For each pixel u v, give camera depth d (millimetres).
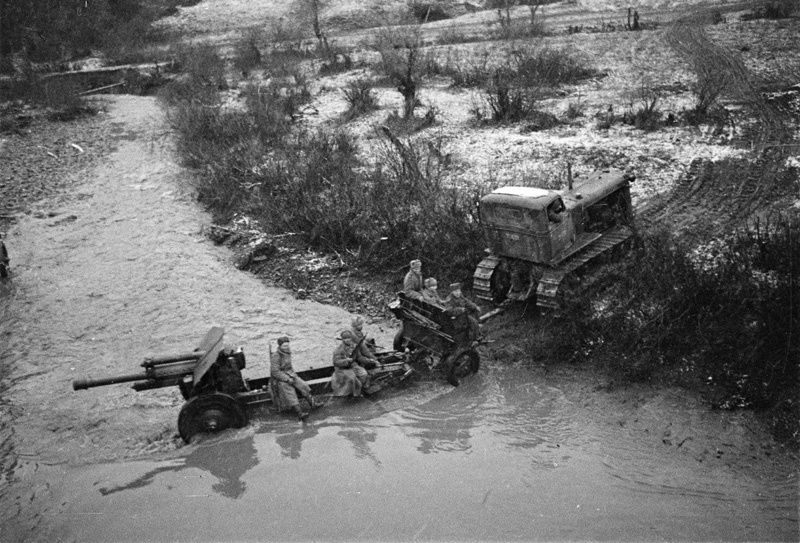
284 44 39344
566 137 20641
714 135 19734
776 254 12117
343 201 16969
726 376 10258
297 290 14766
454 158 19797
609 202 13797
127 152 24172
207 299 14469
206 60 34875
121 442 10312
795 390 9883
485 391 10984
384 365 11062
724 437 9484
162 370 9891
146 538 8305
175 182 21047
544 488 8734
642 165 18172
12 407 11273
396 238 15352
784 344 10359
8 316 14156
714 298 11312
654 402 10242
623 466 9094
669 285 11805
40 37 40562
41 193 20703
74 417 10961
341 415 10586
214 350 10055
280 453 9742
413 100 24672
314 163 19266
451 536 7988
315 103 27266
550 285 12062
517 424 10125
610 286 12789
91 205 19703
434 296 11633
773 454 9156
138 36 43938
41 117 28891
